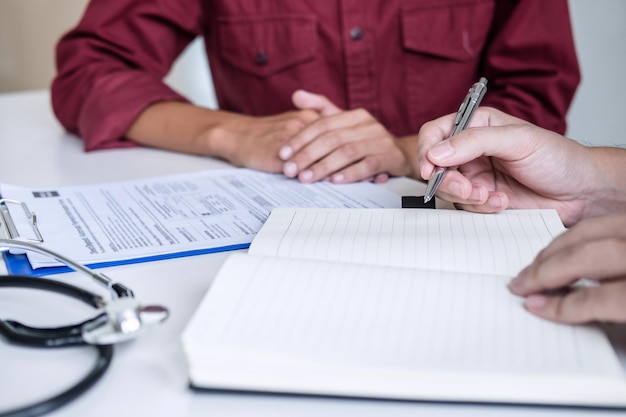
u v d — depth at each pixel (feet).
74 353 1.56
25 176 3.06
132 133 3.54
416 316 1.49
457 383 1.32
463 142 2.08
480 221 2.08
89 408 1.37
